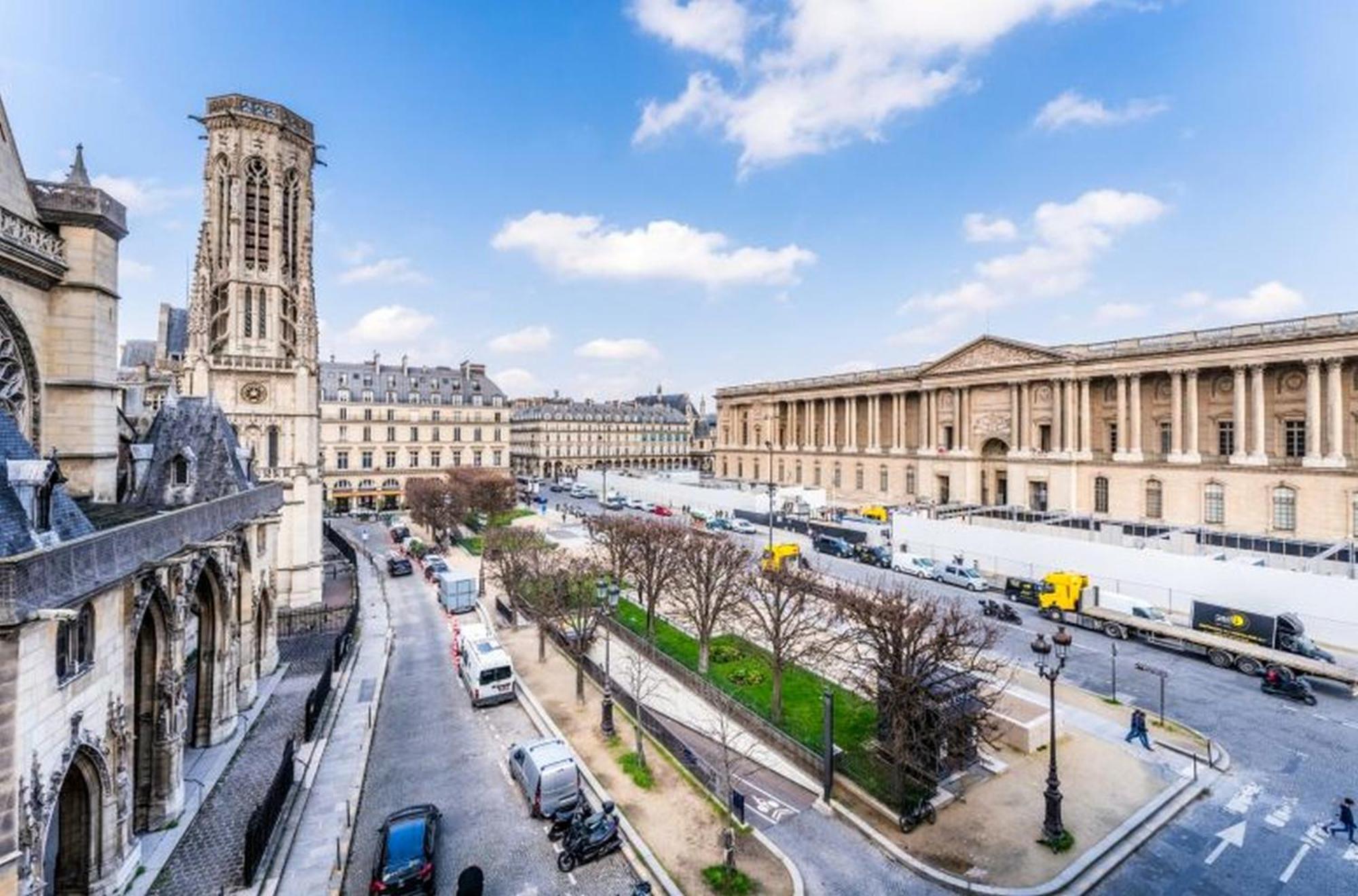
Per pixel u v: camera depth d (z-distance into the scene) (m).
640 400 190.75
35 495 15.95
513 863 20.28
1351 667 35.16
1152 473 65.88
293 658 37.56
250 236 49.91
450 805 23.42
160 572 19.94
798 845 21.02
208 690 25.91
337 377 107.00
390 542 81.00
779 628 31.56
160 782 20.50
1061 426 73.31
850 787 23.30
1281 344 57.56
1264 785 23.83
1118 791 23.27
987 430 82.81
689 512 91.06
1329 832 21.16
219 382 48.03
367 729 28.64
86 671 16.31
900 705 22.27
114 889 17.25
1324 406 56.00
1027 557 53.81
